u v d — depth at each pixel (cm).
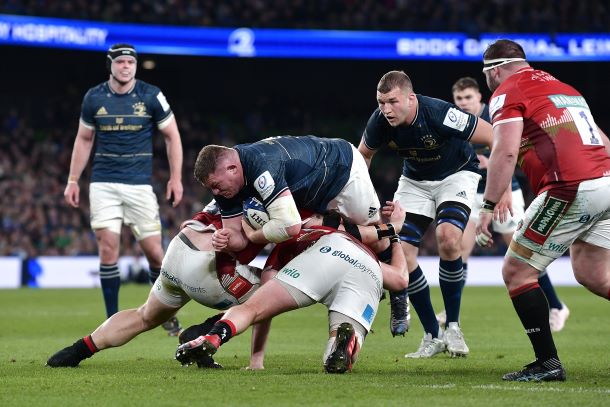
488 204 1020
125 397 887
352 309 1050
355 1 5316
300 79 5962
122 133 1655
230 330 991
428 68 5919
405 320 1258
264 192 1008
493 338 1673
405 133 1338
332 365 1037
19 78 5581
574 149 998
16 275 4084
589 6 5247
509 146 1003
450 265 1366
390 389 934
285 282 1032
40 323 2053
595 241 1044
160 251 1698
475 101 1728
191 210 4894
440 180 1412
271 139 1073
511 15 5206
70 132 5444
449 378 1040
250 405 835
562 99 1018
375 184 5422
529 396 887
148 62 5694
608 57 4962
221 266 1048
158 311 1105
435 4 5291
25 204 4644
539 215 1005
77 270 4141
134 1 5044
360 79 5975
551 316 1883
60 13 4547
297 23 4972
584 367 1170
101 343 1134
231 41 4909
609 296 1066
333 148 1130
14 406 843
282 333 1788
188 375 1053
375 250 1148
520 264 1021
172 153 1694
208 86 5894
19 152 5097
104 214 1672
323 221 1138
